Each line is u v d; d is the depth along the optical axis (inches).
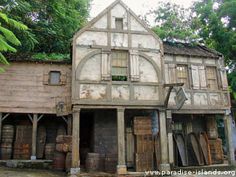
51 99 596.1
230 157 605.3
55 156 542.9
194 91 613.6
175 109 582.9
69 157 515.8
